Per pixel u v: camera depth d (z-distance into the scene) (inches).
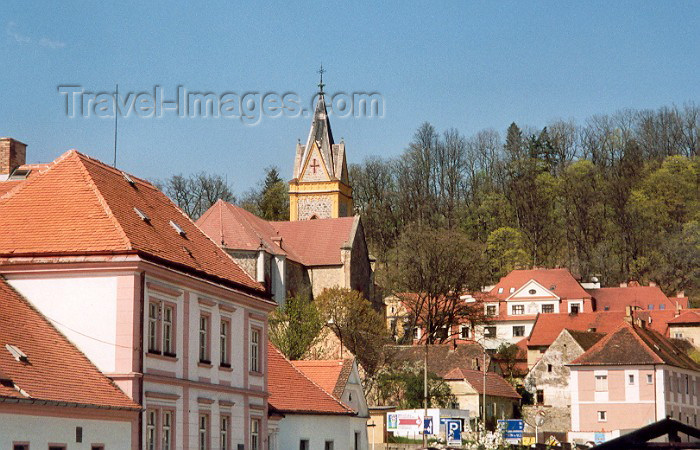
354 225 5639.8
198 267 2167.8
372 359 4746.6
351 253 5536.4
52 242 1927.9
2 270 1919.3
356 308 4906.5
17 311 1823.3
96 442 1738.4
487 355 5098.4
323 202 6515.8
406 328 5925.2
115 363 1868.8
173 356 2016.5
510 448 2571.4
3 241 1946.4
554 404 4894.2
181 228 2321.6
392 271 6299.2
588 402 4409.5
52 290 1908.2
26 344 1727.4
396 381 4579.2
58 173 2073.1
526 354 6043.3
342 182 6565.0
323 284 5526.6
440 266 5792.3
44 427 1601.9
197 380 2112.5
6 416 1513.3
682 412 4478.3
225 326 2274.9
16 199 2032.5
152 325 1964.8
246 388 2342.5
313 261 5541.3
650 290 7263.8
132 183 2277.3
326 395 2817.4
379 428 3779.5
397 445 3718.0
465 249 5885.8
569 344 4906.5
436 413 3774.6
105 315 1884.8
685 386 4552.2
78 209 1991.9
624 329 4483.3
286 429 2645.2
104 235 1927.9
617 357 4377.5
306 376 2847.0
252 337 2422.5
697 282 7839.6
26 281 1916.8
